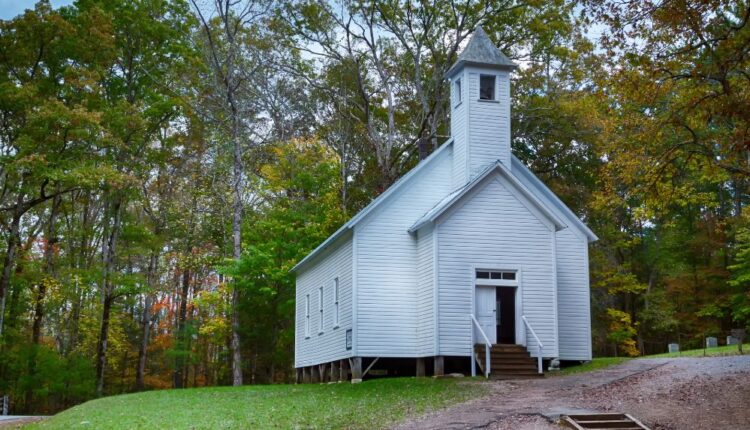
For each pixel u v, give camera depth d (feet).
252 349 154.30
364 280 87.71
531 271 84.79
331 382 93.86
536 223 85.97
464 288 82.84
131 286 135.44
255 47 140.97
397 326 87.61
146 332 154.51
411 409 58.03
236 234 120.57
